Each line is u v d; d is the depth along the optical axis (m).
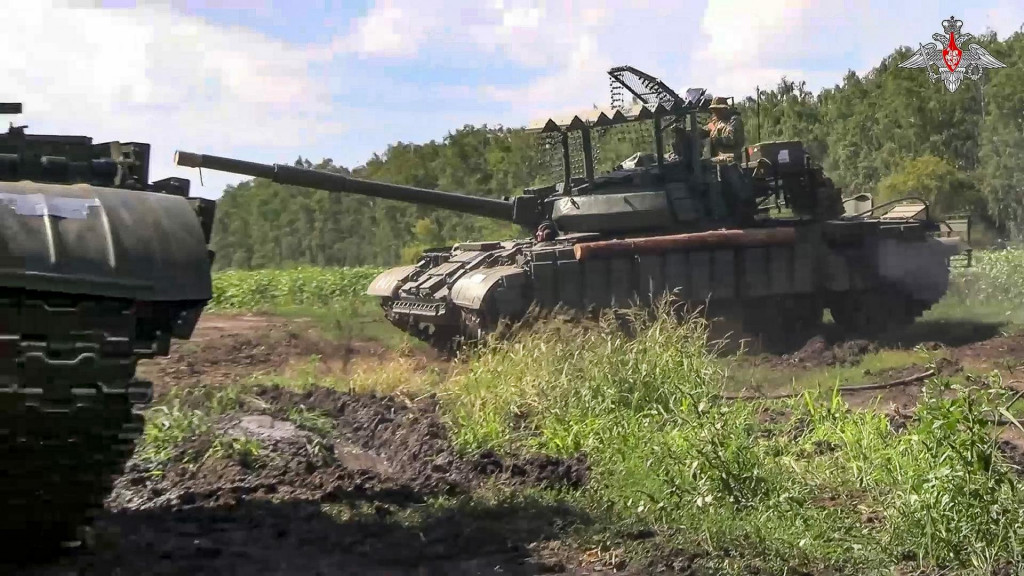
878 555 7.65
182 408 11.98
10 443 6.07
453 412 12.16
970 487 7.61
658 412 11.52
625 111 20.20
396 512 8.83
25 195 6.19
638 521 8.57
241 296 35.59
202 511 8.77
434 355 20.41
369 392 14.34
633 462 9.78
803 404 12.44
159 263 6.27
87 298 6.12
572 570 7.43
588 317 18.09
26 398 5.95
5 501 6.36
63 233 6.09
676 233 20.16
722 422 10.11
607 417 11.46
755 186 21.27
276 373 17.92
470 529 8.27
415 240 61.94
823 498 9.25
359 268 43.00
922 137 57.88
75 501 6.58
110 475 6.58
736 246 19.73
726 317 20.09
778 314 20.81
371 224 69.69
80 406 6.07
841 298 21.61
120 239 6.22
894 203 23.98
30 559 6.96
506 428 11.60
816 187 21.69
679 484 8.99
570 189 20.67
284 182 19.19
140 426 6.40
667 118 20.55
